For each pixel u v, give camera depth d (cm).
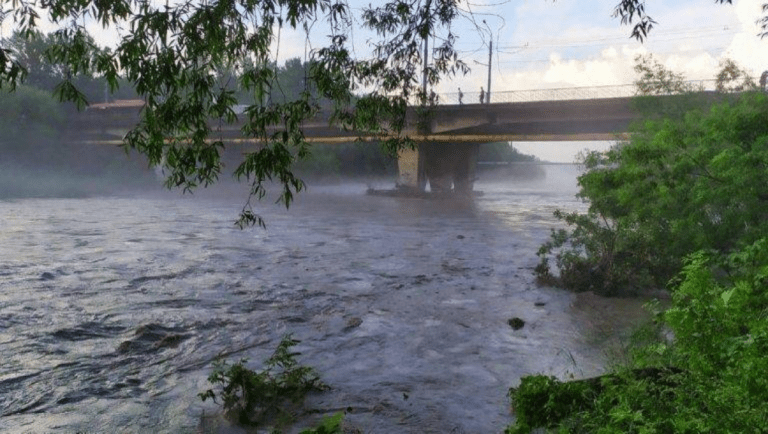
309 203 5147
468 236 2762
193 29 475
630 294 1380
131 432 673
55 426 691
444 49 678
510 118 5328
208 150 506
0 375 862
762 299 588
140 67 470
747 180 1026
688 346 529
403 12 637
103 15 488
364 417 696
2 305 1273
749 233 1026
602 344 987
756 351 450
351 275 1703
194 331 1108
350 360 928
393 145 731
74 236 2530
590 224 1494
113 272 1688
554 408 582
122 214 3728
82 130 7738
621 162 1454
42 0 493
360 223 3362
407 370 876
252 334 1091
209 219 3456
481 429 659
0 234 2530
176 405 752
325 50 586
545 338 1043
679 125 1291
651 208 1244
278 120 525
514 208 4903
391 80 670
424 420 685
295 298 1395
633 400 477
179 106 495
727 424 388
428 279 1650
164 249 2170
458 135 5572
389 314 1239
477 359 926
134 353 973
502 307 1303
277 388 761
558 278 1588
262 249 2214
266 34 527
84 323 1145
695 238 1104
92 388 815
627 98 4606
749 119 1109
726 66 1930
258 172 489
